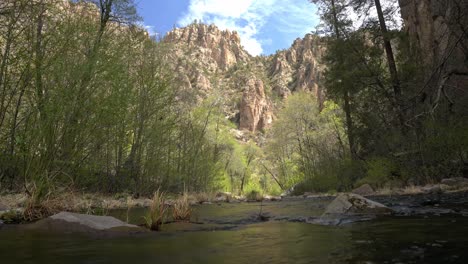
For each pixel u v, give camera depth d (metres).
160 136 18.78
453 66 17.50
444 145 17.11
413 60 23.62
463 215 6.02
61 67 8.91
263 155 61.47
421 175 18.69
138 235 4.82
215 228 5.80
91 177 12.29
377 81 24.08
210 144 32.84
